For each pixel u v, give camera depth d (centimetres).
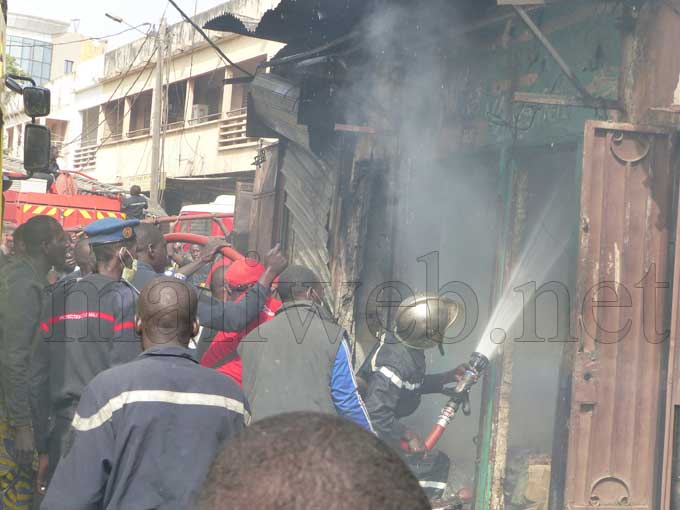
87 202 1338
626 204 457
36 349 390
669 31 453
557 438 469
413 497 79
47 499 254
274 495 75
